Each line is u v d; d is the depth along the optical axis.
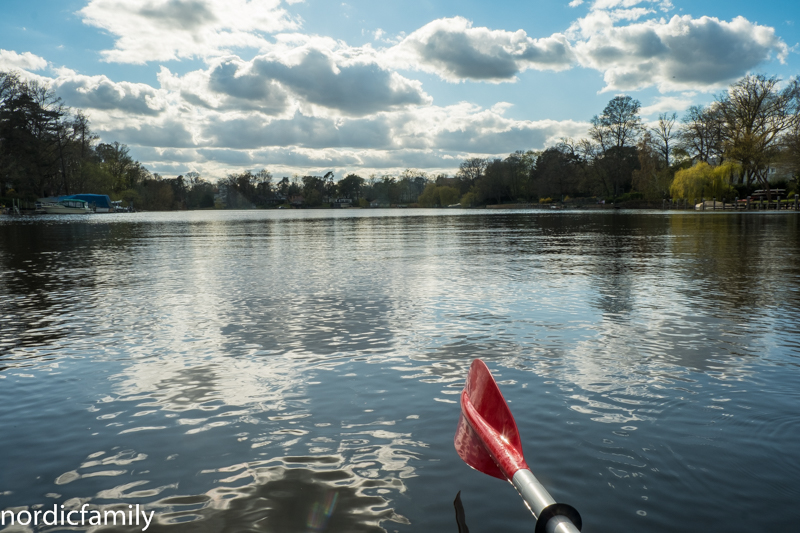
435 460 2.55
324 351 4.54
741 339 4.86
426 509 2.12
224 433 2.89
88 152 94.62
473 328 5.36
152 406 3.32
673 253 13.02
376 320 5.76
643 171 71.94
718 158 64.25
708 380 3.69
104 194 93.69
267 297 7.23
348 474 2.42
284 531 1.99
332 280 8.79
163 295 7.51
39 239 21.41
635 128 74.56
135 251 15.23
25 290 8.12
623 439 2.75
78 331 5.40
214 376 3.90
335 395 3.47
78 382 3.80
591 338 4.93
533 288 7.88
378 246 16.09
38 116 73.19
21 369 4.12
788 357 4.25
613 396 3.39
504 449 2.00
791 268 9.98
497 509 2.11
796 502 2.14
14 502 2.24
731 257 11.97
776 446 2.64
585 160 83.88
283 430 2.92
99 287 8.35
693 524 2.00
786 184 56.94
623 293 7.40
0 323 5.80
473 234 22.48
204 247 16.47
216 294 7.53
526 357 4.31
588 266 10.56
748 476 2.35
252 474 2.44
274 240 19.61
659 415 3.06
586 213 58.56
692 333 5.11
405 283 8.41
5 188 76.81
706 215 42.28
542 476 2.37
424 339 4.93
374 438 2.80
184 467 2.51
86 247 16.95
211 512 2.13
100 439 2.84
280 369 4.04
